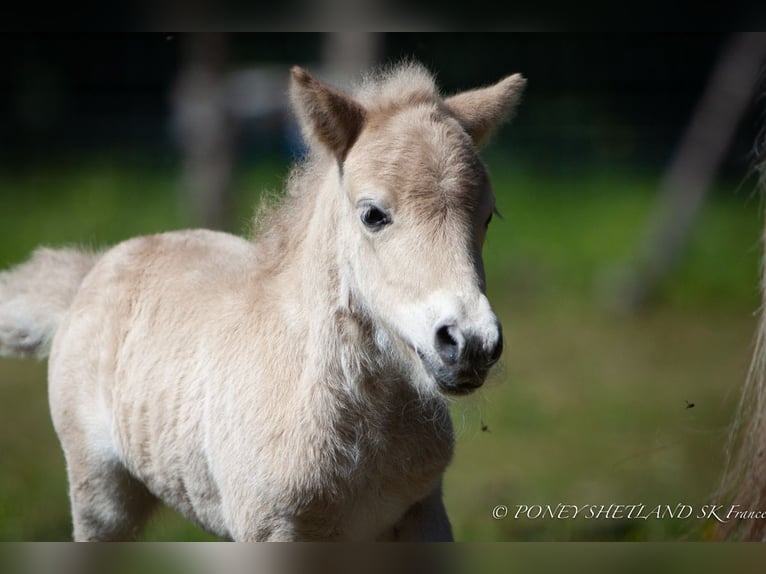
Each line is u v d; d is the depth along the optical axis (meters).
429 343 7.35
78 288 11.44
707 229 32.16
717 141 26.77
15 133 41.53
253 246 9.75
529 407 18.94
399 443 8.39
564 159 38.47
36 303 11.66
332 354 8.24
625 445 16.39
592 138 39.03
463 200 7.68
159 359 9.59
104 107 41.94
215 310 9.28
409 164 7.71
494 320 7.24
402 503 8.62
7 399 19.92
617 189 36.25
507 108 8.71
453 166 7.72
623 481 13.89
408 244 7.59
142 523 10.79
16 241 30.23
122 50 41.53
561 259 29.83
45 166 39.88
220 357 8.95
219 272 9.78
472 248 7.59
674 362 21.77
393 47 24.48
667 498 12.66
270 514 8.33
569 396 19.53
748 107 26.61
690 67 39.53
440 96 8.78
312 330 8.34
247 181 34.84
